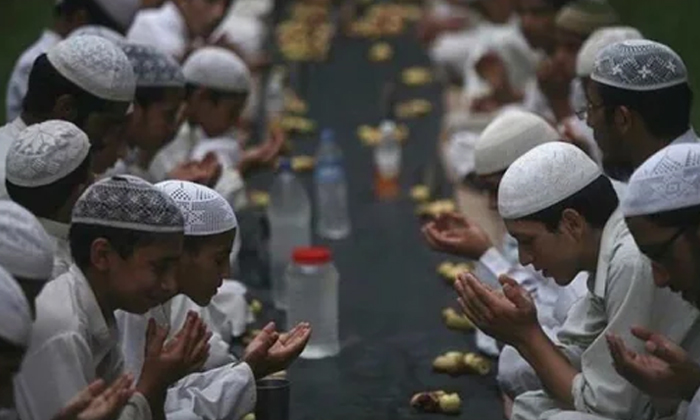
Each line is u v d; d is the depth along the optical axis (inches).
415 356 397.1
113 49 342.0
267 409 327.3
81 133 298.0
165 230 267.6
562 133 414.3
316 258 398.6
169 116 386.6
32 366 262.7
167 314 321.1
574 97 426.9
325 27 887.1
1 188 328.5
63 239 296.0
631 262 293.1
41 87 338.0
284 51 824.9
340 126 679.7
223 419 299.4
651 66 319.0
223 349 331.9
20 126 341.7
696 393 272.2
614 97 320.5
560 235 301.9
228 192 458.0
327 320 399.2
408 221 533.6
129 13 447.2
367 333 416.2
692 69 778.2
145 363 271.7
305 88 756.0
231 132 526.6
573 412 296.5
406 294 452.8
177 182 305.9
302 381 378.9
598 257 302.7
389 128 568.1
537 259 304.8
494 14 705.0
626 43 325.1
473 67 681.6
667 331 293.1
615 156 328.2
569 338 316.2
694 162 268.4
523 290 308.0
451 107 714.8
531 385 340.2
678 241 268.7
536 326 302.8
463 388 373.1
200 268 303.4
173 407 297.3
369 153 630.5
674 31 829.2
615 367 279.9
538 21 548.4
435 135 659.4
